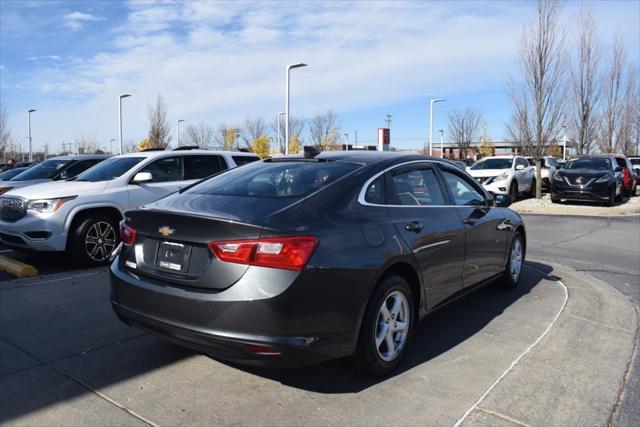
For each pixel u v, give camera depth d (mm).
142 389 3453
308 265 3064
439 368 3828
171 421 3047
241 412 3160
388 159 4230
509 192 17547
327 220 3361
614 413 3203
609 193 15836
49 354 4023
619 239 10133
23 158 55969
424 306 4109
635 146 37781
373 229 3578
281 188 3744
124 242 3746
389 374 3715
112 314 5035
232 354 3053
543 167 22016
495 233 5391
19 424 3004
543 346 4266
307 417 3105
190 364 3855
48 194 7047
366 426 3008
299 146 43250
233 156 9461
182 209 3443
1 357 3959
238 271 3025
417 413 3156
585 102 24438
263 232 3031
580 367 3859
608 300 5648
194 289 3168
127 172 7918
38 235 6961
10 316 4957
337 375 3693
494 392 3438
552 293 5941
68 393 3387
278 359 3023
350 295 3275
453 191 4906
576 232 11133
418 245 3926
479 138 58719
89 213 7355
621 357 4062
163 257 3408
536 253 8625
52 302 5441
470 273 4855
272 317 2961
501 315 5113
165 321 3250
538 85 17781
